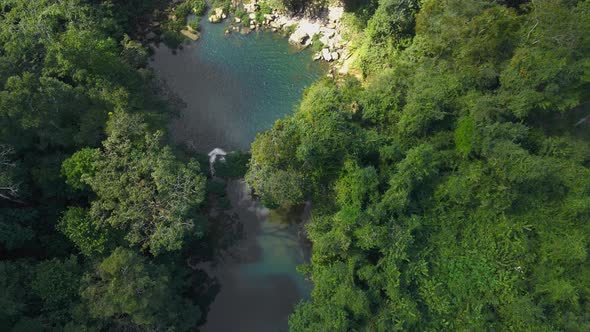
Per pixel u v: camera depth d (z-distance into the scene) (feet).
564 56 123.65
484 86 137.39
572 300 113.80
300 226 160.97
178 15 210.18
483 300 120.06
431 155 127.54
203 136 179.73
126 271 104.68
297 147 131.75
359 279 122.11
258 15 209.77
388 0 159.84
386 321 114.11
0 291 101.50
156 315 112.16
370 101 145.89
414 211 130.52
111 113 128.47
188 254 153.58
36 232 129.59
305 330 111.65
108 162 120.78
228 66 200.54
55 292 108.58
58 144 133.18
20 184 124.26
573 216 122.21
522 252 121.60
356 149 132.46
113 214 118.01
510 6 164.76
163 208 118.73
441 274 123.95
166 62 200.54
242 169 166.20
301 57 202.80
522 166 117.39
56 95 119.55
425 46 153.28
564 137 131.44
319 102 135.85
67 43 130.21
